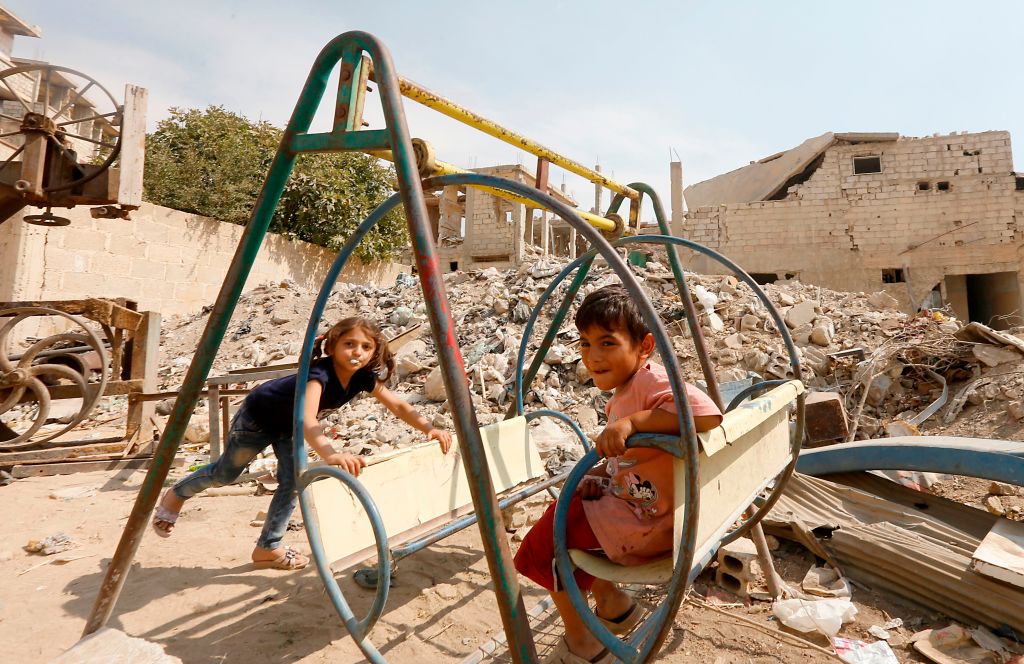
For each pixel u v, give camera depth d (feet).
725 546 8.51
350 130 5.48
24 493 13.42
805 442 14.92
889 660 6.78
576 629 6.13
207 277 41.70
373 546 6.72
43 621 7.63
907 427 16.93
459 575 9.21
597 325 5.46
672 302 25.41
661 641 4.21
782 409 7.34
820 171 62.69
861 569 8.70
